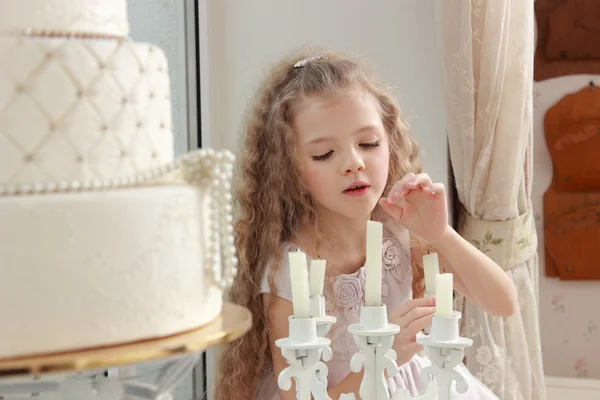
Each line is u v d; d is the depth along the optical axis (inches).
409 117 96.3
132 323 39.8
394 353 48.8
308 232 71.2
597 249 127.3
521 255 91.8
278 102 69.4
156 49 44.0
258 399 74.0
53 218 37.6
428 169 96.3
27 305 37.4
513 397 90.3
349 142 65.1
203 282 43.9
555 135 128.4
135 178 41.8
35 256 37.4
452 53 88.3
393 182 76.6
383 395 47.1
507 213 90.5
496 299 72.1
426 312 58.9
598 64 126.9
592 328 129.3
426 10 95.5
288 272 70.6
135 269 39.8
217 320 45.9
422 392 63.0
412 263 77.8
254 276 72.9
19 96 38.5
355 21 97.4
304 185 68.7
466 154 89.7
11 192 38.2
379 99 73.9
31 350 37.6
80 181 39.9
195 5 100.2
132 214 39.5
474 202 90.6
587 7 125.7
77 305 38.3
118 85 41.0
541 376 92.6
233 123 101.3
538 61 129.3
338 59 72.7
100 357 36.9
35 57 38.7
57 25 42.2
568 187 128.3
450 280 45.8
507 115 88.4
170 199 41.1
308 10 98.5
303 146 67.2
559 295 130.4
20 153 38.7
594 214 127.3
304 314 45.3
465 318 90.6
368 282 47.1
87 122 39.9
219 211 44.4
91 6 43.2
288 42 99.3
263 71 99.7
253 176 73.1
